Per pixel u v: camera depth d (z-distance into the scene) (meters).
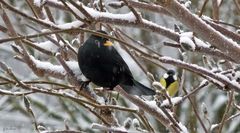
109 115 7.58
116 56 8.41
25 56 7.31
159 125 15.31
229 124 18.25
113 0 7.99
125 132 6.82
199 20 6.46
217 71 7.64
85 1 8.62
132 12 6.74
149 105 7.30
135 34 17.31
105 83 8.45
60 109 18.73
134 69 18.02
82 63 8.18
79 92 6.97
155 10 7.30
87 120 18.58
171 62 6.67
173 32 6.89
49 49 7.54
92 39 8.35
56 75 7.50
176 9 6.36
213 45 6.80
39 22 6.68
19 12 6.39
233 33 7.41
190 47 6.54
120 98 17.73
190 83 15.44
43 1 7.26
